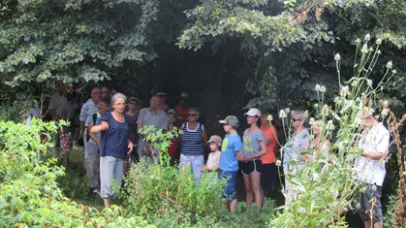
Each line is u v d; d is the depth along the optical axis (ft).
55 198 16.40
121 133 23.80
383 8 26.35
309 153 14.42
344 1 25.59
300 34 24.38
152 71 34.81
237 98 33.78
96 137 27.89
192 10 25.91
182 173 22.50
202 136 27.45
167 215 21.03
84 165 32.27
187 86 35.42
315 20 25.79
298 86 26.63
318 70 28.12
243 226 22.86
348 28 26.63
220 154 25.20
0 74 28.86
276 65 26.40
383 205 25.67
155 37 28.94
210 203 22.26
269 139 25.52
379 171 19.40
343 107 14.42
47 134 19.99
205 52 32.30
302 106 27.71
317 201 13.92
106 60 28.22
